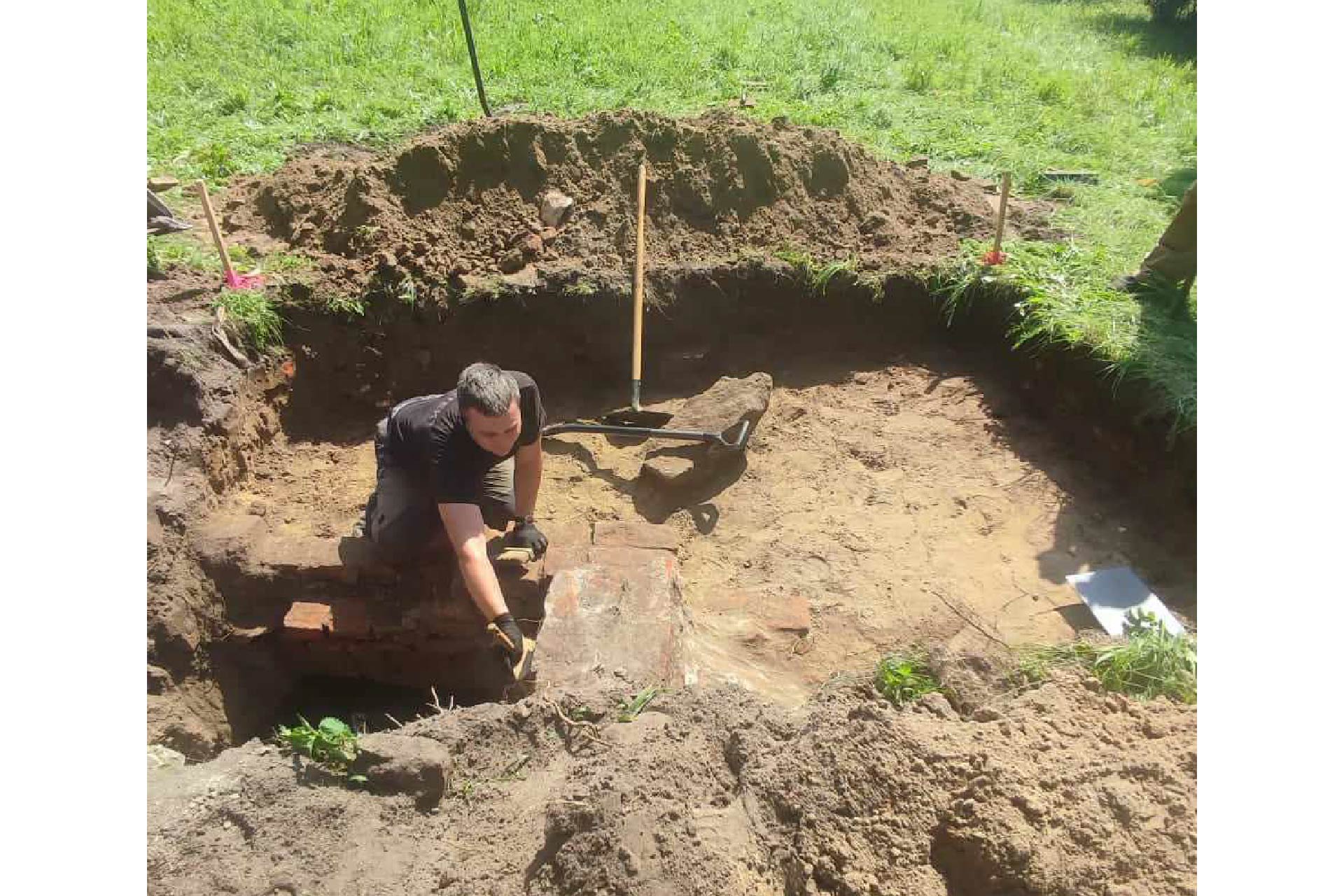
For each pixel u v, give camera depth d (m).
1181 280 5.32
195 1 9.25
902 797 2.34
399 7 9.30
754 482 5.06
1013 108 8.14
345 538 4.23
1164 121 8.00
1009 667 3.21
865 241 6.02
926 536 4.60
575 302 5.57
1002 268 5.64
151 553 4.00
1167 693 3.03
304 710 4.25
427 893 2.34
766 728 2.66
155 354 4.57
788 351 5.94
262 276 5.34
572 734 2.74
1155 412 4.55
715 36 9.01
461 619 3.96
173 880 2.37
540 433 3.79
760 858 2.26
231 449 4.75
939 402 5.54
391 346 5.52
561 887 2.20
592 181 5.93
